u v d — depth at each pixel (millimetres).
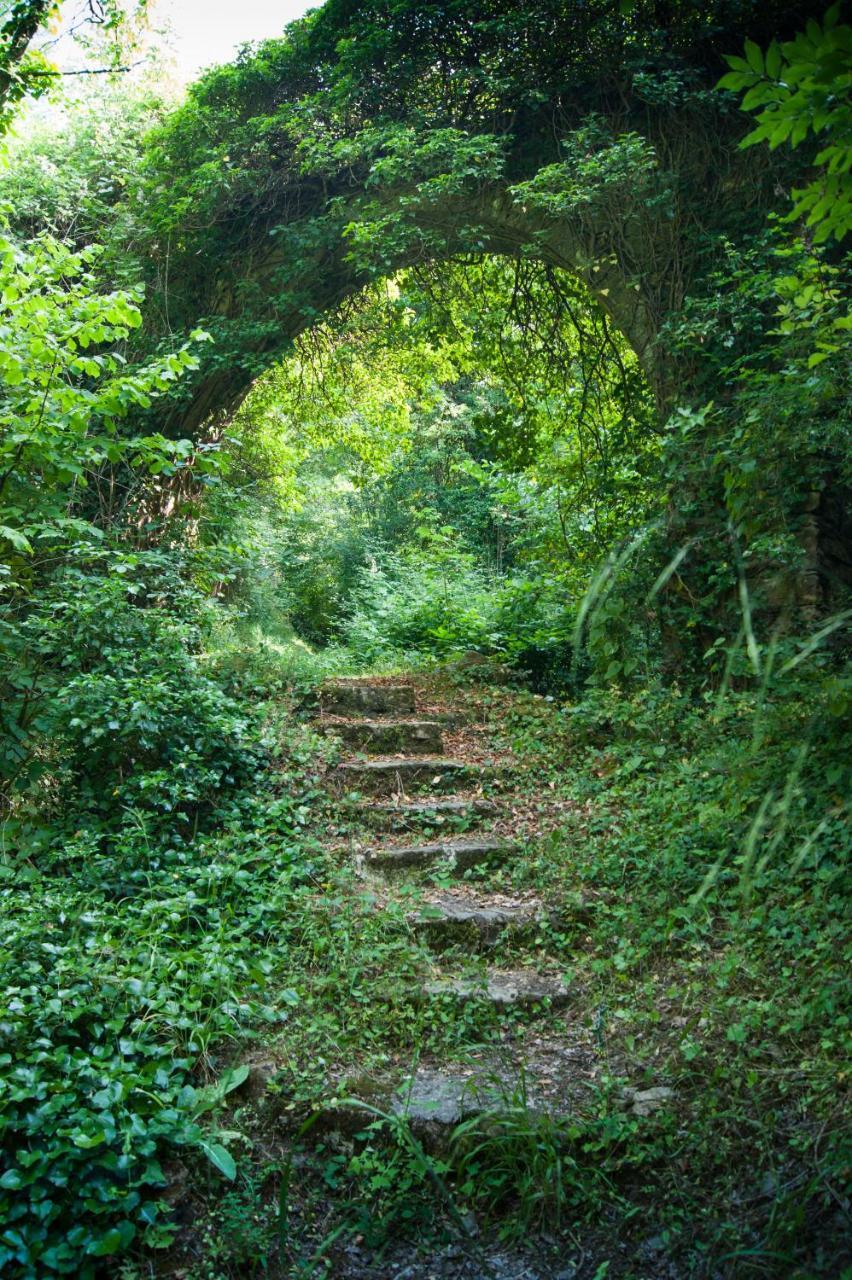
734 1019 3109
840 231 2535
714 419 5305
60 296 4930
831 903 3445
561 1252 2512
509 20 6750
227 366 7746
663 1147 2697
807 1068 2832
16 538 4570
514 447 9023
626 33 6645
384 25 7191
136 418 7672
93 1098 2623
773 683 3602
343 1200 2684
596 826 4605
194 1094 2818
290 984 3426
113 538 6426
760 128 2312
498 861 4535
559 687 8648
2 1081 2611
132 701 4547
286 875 4055
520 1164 2719
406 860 4465
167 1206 2541
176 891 3824
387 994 3414
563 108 7035
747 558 5480
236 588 12719
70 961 3127
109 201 8578
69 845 4078
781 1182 2537
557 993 3500
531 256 7332
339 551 17000
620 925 3822
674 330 6238
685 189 6492
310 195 8008
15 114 6883
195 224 8094
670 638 5887
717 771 4422
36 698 4848
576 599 8344
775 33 6414
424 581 11289
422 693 6844
